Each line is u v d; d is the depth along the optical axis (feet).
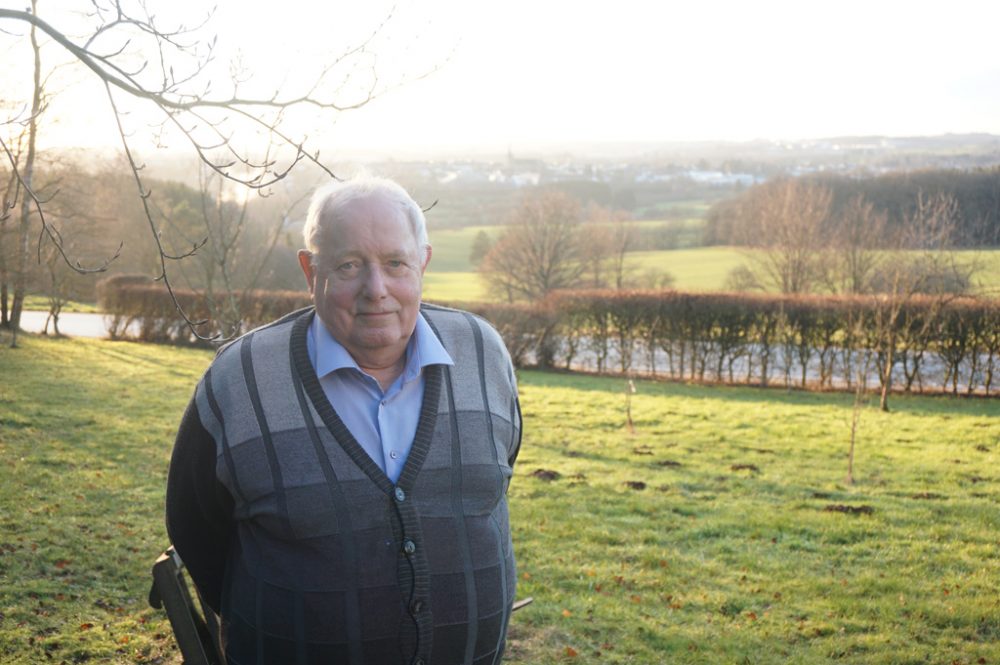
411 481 6.44
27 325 105.50
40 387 48.19
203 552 7.39
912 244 103.91
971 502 30.30
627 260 164.96
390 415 6.59
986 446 42.42
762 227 137.69
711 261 185.26
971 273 81.71
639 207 308.19
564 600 19.39
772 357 72.49
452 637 6.58
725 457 38.68
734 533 25.75
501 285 142.61
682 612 19.04
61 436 34.47
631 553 23.38
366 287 6.29
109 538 21.57
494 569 6.82
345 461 6.39
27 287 81.30
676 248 211.00
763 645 17.26
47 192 60.80
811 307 69.31
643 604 19.44
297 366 6.63
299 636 6.40
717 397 63.36
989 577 21.84
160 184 86.22
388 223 6.40
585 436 43.11
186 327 88.58
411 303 6.54
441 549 6.51
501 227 195.11
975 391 67.10
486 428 6.89
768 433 45.29
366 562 6.34
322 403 6.49
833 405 58.85
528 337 78.64
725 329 72.28
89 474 28.30
